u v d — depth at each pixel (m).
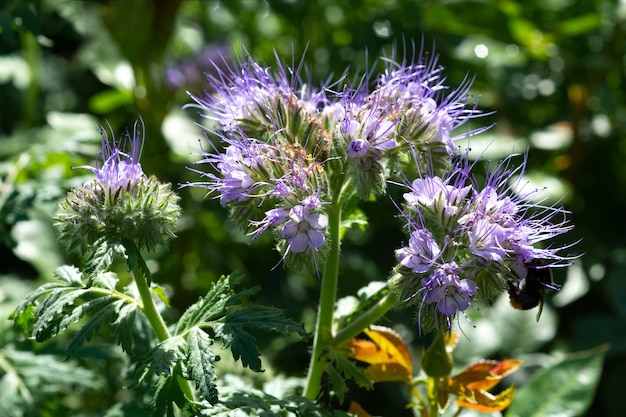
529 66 0.80
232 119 0.49
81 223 0.46
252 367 0.44
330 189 0.48
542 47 0.78
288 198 0.46
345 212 0.51
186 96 0.74
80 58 0.79
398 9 0.77
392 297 0.48
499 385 0.63
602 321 0.65
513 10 0.75
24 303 0.46
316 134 0.48
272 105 0.48
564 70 0.78
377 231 0.69
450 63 0.78
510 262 0.47
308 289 0.68
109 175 0.46
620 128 0.76
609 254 0.71
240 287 0.68
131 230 0.46
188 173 0.70
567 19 0.81
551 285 0.49
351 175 0.47
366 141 0.47
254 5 0.78
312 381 0.49
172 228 0.46
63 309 0.47
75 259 0.65
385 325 0.64
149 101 0.70
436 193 0.46
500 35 0.77
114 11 0.68
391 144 0.47
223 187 0.47
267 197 0.47
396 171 0.49
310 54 0.75
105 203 0.46
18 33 0.79
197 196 0.70
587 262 0.70
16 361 0.55
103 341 0.61
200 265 0.69
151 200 0.46
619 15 0.78
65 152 0.62
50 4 0.77
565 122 0.76
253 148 0.47
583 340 0.65
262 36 0.78
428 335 0.64
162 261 0.68
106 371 0.61
